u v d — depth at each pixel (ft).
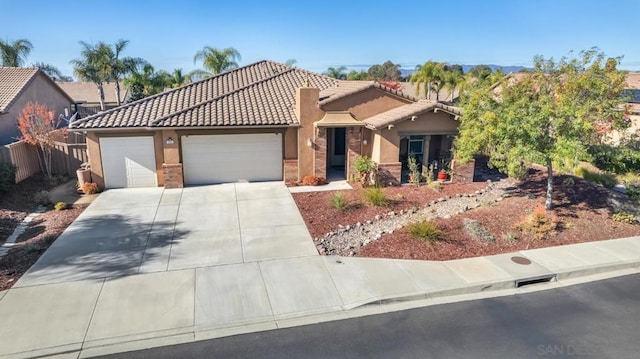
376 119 64.69
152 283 33.94
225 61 154.81
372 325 28.91
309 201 56.03
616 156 47.14
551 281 35.99
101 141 60.29
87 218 49.24
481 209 51.65
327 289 33.37
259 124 61.87
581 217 48.49
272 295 32.40
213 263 37.78
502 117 45.68
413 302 32.24
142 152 61.82
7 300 31.01
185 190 61.11
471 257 39.37
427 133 64.13
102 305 30.58
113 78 141.90
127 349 26.03
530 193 57.62
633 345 26.68
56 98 116.16
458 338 27.43
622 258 39.32
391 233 44.50
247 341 26.96
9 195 56.29
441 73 139.85
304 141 64.54
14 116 88.38
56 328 27.76
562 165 42.16
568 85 44.68
